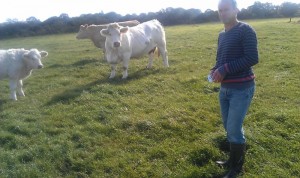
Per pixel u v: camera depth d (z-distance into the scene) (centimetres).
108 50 1334
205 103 1016
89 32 2020
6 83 1440
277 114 867
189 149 707
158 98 1084
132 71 1479
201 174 620
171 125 831
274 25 3941
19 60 1160
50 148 735
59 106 1027
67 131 829
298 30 3030
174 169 652
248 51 530
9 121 902
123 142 767
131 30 1408
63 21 6391
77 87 1237
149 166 662
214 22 6950
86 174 649
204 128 824
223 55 565
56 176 644
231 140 600
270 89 1136
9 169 657
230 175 607
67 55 2262
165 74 1405
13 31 5978
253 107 962
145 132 812
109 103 1026
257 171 626
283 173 611
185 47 2256
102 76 1446
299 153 681
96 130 830
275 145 713
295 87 1149
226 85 579
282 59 1617
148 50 1473
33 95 1206
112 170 657
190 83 1245
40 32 5972
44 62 1964
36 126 866
